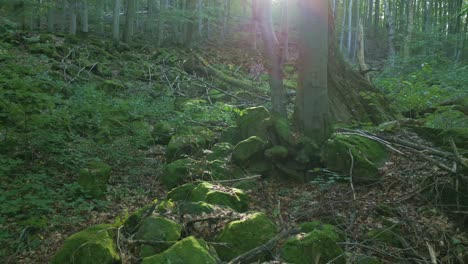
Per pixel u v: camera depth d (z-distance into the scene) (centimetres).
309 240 418
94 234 434
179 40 2498
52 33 1767
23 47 1450
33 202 548
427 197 570
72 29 1975
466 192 544
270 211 579
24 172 663
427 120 886
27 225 529
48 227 539
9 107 765
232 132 805
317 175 687
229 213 478
